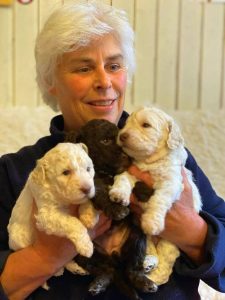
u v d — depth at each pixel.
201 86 1.29
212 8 1.26
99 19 0.69
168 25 1.25
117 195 0.56
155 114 0.60
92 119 0.66
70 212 0.56
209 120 1.21
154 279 0.62
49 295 0.63
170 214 0.62
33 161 0.71
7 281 0.62
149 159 0.60
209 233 0.64
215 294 0.94
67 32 0.68
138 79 1.26
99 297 0.63
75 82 0.68
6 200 0.69
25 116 1.14
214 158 1.15
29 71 1.20
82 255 0.56
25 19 1.17
